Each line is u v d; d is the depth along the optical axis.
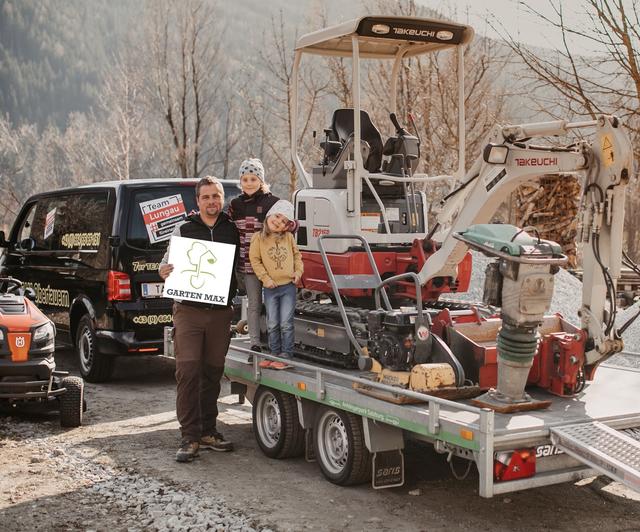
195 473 6.13
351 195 6.92
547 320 5.93
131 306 8.91
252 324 6.97
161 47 32.25
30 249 10.41
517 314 5.02
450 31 7.11
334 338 6.45
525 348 5.13
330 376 6.16
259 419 6.73
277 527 5.00
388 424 5.45
